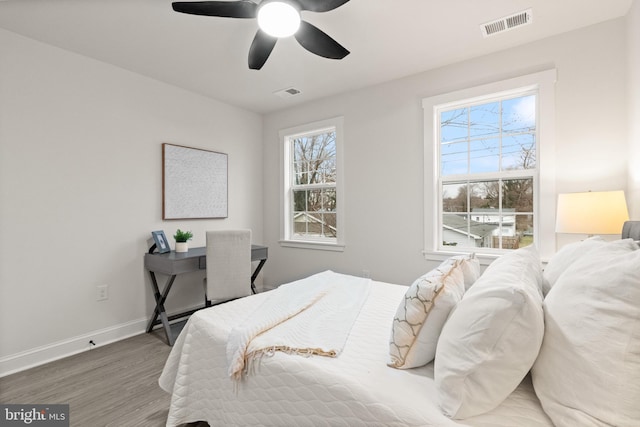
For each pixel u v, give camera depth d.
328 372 1.11
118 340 2.80
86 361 2.39
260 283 4.24
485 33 2.34
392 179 3.19
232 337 1.40
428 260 2.99
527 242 2.61
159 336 2.89
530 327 0.85
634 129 1.99
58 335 2.46
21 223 2.30
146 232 3.04
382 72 2.99
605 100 2.21
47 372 2.22
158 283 3.15
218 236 2.78
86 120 2.63
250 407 1.25
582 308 0.84
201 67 2.86
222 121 3.77
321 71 2.96
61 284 2.49
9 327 2.24
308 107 3.81
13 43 2.26
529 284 1.05
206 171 3.56
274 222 4.19
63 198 2.50
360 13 2.10
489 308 0.90
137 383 2.08
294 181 4.15
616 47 2.18
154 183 3.11
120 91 2.85
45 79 2.41
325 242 3.70
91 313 2.65
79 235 2.59
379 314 1.71
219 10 1.74
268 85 3.29
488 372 0.87
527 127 2.61
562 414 0.81
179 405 1.55
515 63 2.54
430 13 2.10
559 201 2.12
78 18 2.11
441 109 2.96
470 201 2.87
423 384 1.07
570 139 2.33
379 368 1.16
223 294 2.84
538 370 0.91
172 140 3.26
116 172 2.82
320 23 2.21
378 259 3.29
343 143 3.52
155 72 2.96
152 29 2.25
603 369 0.75
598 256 0.98
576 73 2.31
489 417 0.89
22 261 2.30
